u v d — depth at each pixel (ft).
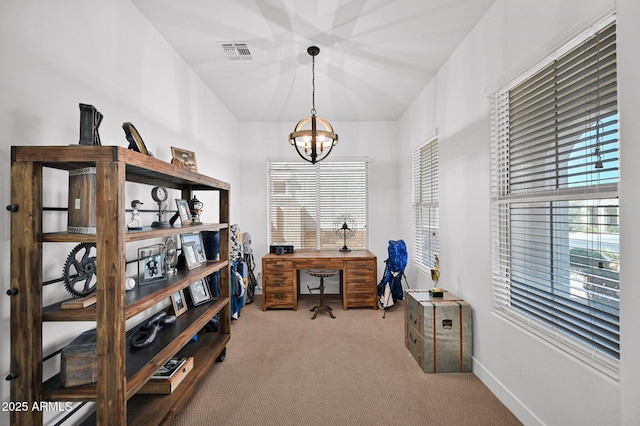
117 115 6.51
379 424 6.05
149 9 7.25
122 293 4.29
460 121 8.78
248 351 9.23
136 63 7.19
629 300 3.76
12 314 4.11
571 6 4.88
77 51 5.43
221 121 13.02
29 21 4.54
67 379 4.37
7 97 4.25
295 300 13.21
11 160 4.09
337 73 10.57
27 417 4.12
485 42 7.43
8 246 4.30
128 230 5.58
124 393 4.34
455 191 9.11
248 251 14.67
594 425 4.50
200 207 8.19
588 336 4.74
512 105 6.73
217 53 9.24
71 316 4.26
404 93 12.34
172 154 8.22
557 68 5.40
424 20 7.71
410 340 9.09
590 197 4.69
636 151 3.68
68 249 5.31
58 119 5.05
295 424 6.04
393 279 13.37
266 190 15.92
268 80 11.05
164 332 6.58
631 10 3.74
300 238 16.03
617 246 4.47
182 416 6.27
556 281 5.57
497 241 7.16
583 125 4.96
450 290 9.46
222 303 8.61
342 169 16.03
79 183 4.51
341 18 7.64
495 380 6.99
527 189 6.23
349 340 10.02
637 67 3.67
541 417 5.57
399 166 15.67
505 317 6.75
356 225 16.05
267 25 7.91
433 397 6.93
